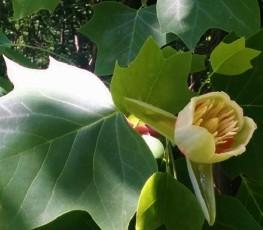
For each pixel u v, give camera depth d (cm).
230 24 34
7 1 105
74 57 88
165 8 34
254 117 32
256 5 34
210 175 25
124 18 38
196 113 24
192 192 30
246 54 28
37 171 25
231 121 25
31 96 27
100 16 38
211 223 24
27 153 26
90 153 26
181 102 27
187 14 34
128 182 26
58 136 26
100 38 38
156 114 25
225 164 32
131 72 26
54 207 25
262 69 32
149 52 26
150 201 27
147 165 26
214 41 49
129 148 26
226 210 31
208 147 24
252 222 30
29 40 105
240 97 33
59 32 102
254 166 32
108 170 26
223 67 29
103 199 25
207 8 34
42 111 27
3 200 25
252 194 35
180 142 25
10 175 25
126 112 27
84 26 38
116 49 37
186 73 27
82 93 28
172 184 27
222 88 32
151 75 26
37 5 41
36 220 25
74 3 97
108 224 25
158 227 29
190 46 34
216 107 25
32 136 26
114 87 26
